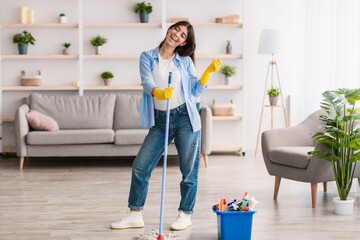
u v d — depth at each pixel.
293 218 3.91
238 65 7.35
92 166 6.36
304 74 6.59
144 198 3.67
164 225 3.75
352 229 3.62
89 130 6.21
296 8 7.35
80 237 3.47
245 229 3.25
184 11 7.24
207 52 7.31
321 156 4.01
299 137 4.76
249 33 7.34
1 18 7.03
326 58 5.74
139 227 3.69
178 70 3.46
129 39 7.19
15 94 7.12
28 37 6.88
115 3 7.12
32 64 7.13
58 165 6.43
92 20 7.12
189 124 3.49
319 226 3.70
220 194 4.75
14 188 5.06
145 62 3.47
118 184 5.25
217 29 7.31
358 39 4.81
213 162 6.55
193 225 3.75
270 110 7.43
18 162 6.62
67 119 6.62
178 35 3.40
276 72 7.39
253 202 3.29
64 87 6.93
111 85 7.12
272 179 5.45
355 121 4.29
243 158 6.83
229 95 7.39
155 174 5.80
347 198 4.12
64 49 6.96
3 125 7.11
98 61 7.19
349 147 3.91
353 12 4.88
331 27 5.46
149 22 7.18
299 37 7.12
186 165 3.55
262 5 7.32
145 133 6.11
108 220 3.89
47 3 7.06
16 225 3.77
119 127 6.68
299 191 4.86
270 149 4.63
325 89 5.77
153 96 3.36
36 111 6.48
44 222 3.84
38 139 6.02
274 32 6.80
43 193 4.84
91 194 4.79
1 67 7.07
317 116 4.84
